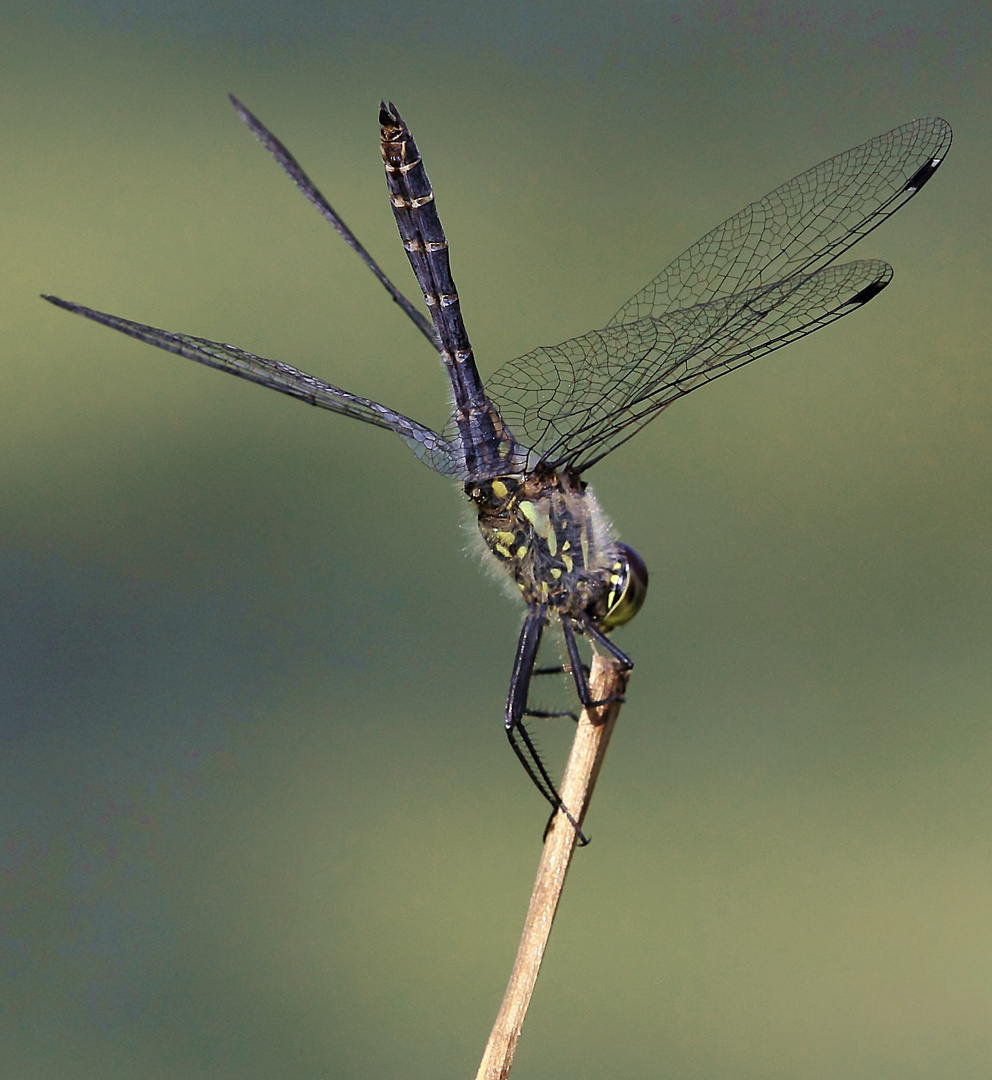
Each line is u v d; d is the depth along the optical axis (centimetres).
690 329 87
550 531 87
